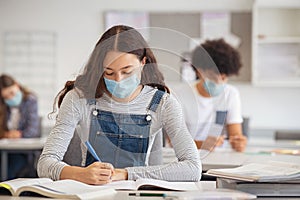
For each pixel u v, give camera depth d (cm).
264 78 546
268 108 568
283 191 154
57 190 152
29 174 463
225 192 146
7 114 466
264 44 549
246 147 355
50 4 581
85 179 170
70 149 199
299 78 543
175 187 165
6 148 401
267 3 539
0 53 585
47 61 584
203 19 566
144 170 185
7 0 583
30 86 585
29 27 583
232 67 330
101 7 577
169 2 570
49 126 576
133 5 573
